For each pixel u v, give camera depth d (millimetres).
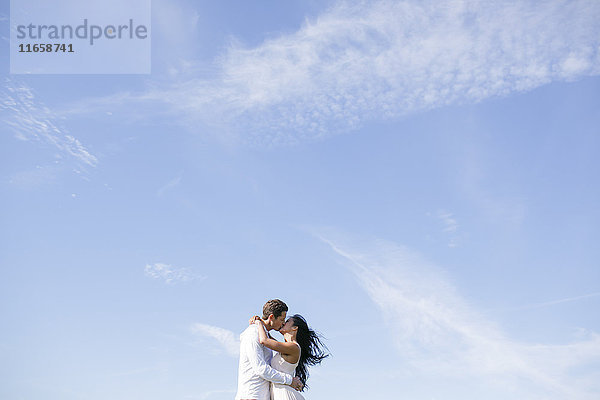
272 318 6652
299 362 6844
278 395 6477
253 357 6410
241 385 6512
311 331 6965
